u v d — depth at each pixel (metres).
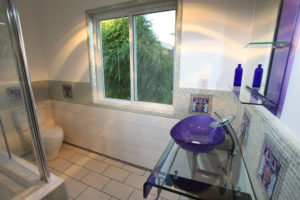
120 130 2.02
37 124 1.08
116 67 2.00
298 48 0.55
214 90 1.43
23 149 1.17
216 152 1.21
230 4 1.24
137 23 1.75
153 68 1.79
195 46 1.42
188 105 1.56
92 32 1.94
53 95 2.46
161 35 1.67
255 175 0.82
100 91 2.15
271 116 0.71
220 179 0.93
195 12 1.36
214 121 1.21
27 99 1.04
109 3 1.71
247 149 1.00
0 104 1.17
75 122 2.38
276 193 0.59
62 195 1.14
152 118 1.77
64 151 2.36
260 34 1.00
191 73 1.48
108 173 1.91
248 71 1.17
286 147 0.55
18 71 1.05
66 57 2.15
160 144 1.80
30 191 1.04
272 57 0.77
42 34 2.26
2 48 1.08
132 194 1.62
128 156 2.06
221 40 1.32
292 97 0.56
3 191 1.08
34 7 2.17
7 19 0.98
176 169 1.01
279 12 0.73
